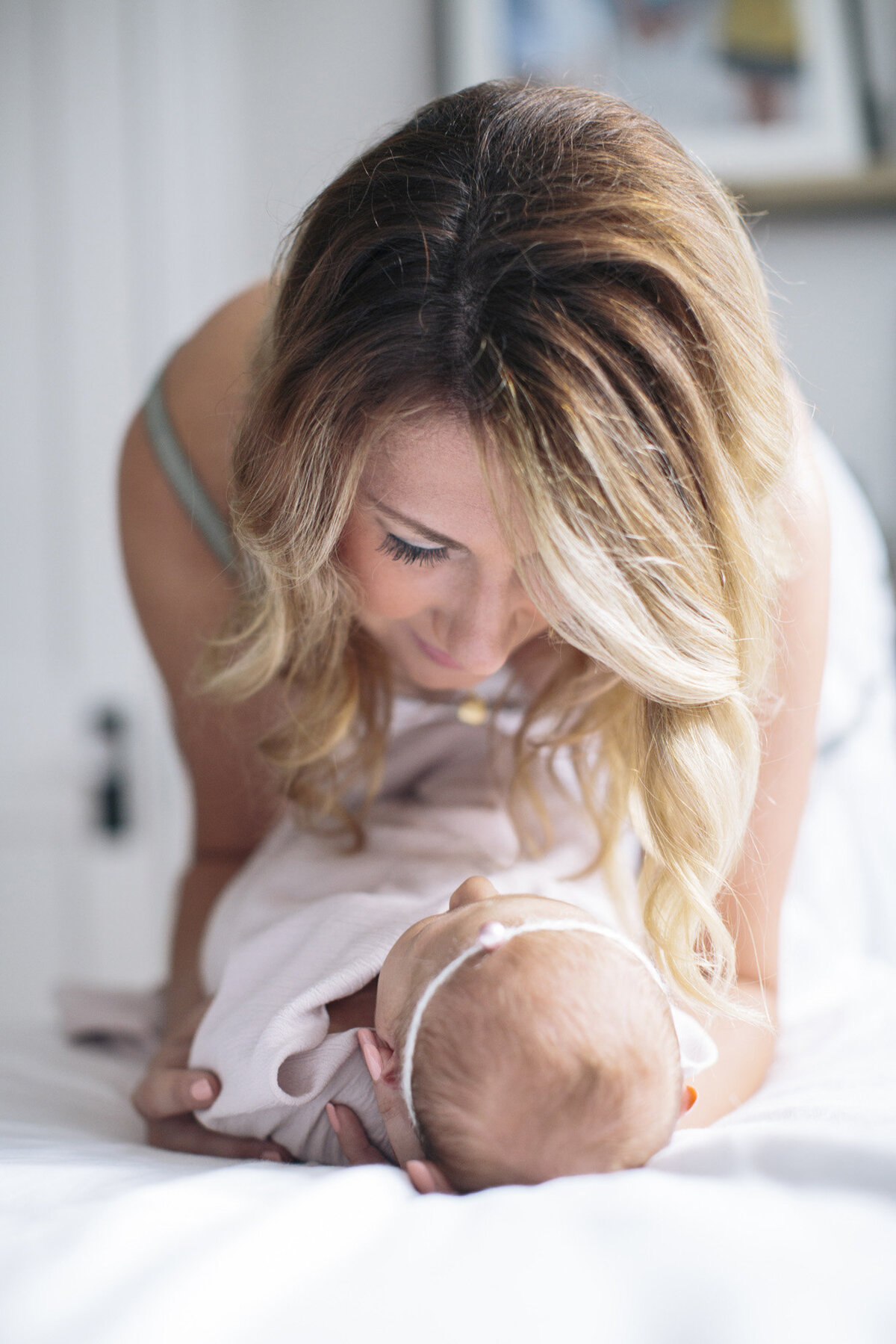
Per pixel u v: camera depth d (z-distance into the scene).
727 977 0.84
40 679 2.14
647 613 0.69
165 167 2.15
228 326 1.04
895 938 1.30
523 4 2.09
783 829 0.93
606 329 0.64
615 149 0.68
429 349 0.65
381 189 0.70
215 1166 0.73
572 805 1.00
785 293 2.08
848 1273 0.46
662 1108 0.65
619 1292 0.46
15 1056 1.08
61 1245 0.49
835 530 1.43
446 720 1.06
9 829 2.12
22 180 2.12
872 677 1.42
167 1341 0.43
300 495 0.73
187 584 1.07
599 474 0.63
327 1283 0.47
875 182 2.00
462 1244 0.50
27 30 2.11
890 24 2.05
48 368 2.14
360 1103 0.76
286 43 2.18
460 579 0.75
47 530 2.15
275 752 1.01
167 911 2.16
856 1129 0.59
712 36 2.06
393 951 0.75
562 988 0.66
